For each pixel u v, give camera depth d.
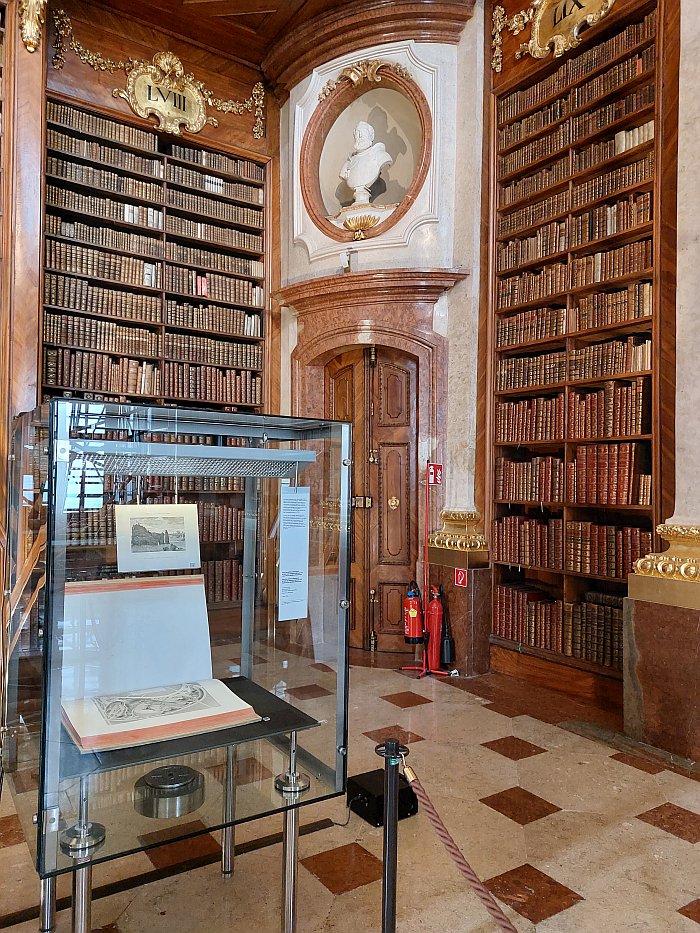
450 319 5.62
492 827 2.84
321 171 6.47
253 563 1.76
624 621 3.93
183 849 2.61
